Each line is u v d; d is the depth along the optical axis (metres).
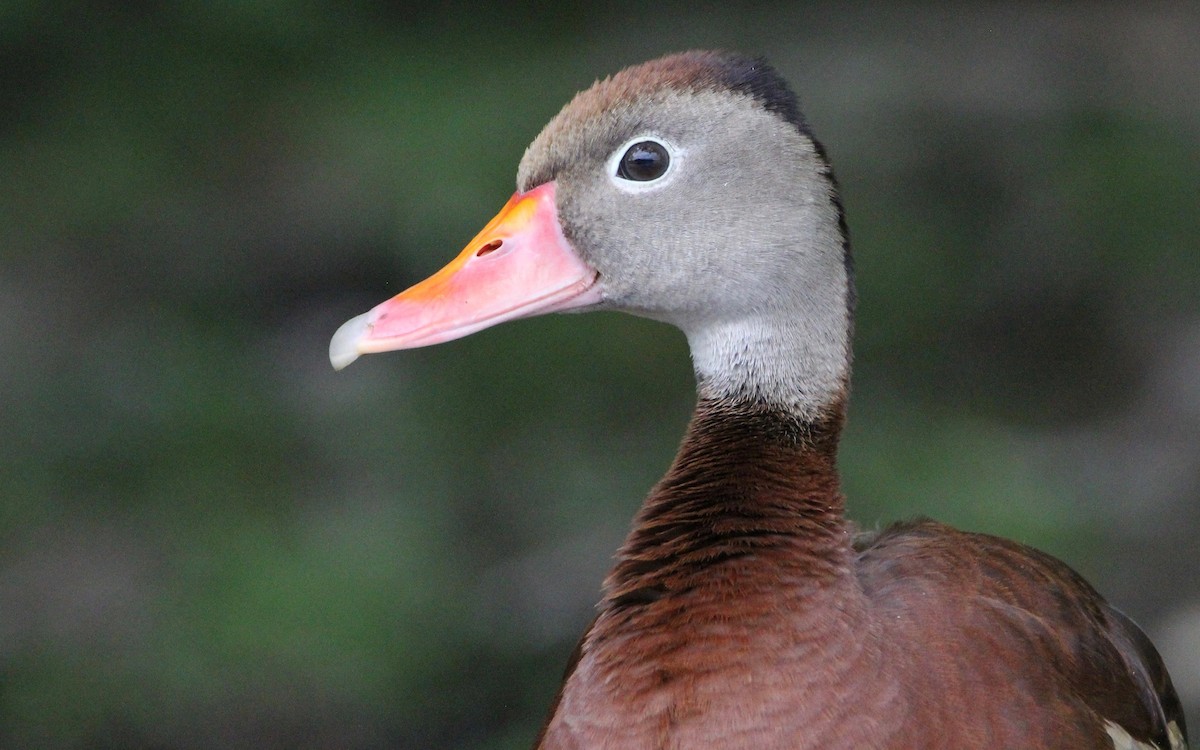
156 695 9.05
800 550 4.66
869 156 11.66
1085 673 5.08
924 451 10.48
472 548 9.91
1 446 9.83
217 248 11.00
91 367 10.30
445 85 11.03
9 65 10.80
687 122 5.15
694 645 4.50
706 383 5.26
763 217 5.10
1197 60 12.49
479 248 5.38
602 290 5.32
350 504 9.80
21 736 8.95
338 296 11.11
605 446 10.34
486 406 10.39
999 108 12.09
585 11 11.83
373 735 9.30
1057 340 12.15
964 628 4.72
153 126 10.92
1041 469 10.87
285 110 11.02
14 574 9.37
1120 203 11.90
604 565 9.76
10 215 10.62
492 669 9.59
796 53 12.15
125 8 10.95
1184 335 12.16
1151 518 11.03
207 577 9.30
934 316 11.45
